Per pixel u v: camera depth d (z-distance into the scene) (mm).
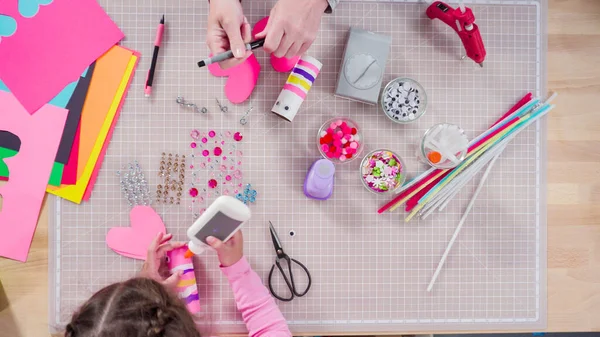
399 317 975
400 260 974
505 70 978
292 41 836
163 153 948
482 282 981
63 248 937
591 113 987
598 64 985
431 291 977
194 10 945
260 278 946
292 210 961
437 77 971
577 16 981
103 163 942
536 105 966
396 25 964
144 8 940
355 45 913
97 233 941
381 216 969
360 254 969
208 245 853
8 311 935
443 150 907
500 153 974
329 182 897
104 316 692
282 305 960
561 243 989
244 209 797
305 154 960
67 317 935
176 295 797
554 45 981
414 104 943
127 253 939
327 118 960
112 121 940
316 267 965
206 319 946
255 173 957
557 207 989
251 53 913
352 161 962
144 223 940
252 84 945
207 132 951
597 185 991
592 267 992
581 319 988
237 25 821
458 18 870
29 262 936
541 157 982
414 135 968
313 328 965
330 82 959
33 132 928
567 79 984
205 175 953
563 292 988
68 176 932
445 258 977
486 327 981
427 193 950
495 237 981
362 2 958
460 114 974
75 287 939
